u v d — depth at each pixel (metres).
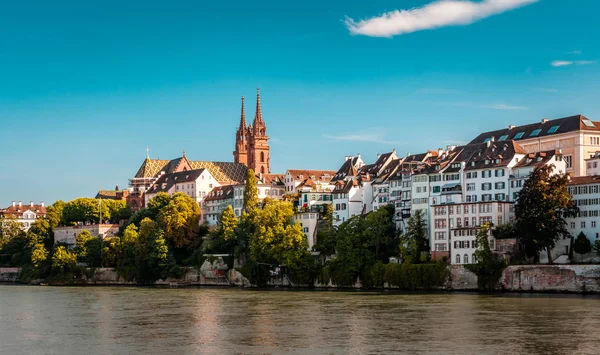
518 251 188.88
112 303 177.12
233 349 107.88
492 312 139.75
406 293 188.25
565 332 115.94
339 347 107.62
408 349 105.31
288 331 122.62
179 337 118.94
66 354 106.62
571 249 186.75
